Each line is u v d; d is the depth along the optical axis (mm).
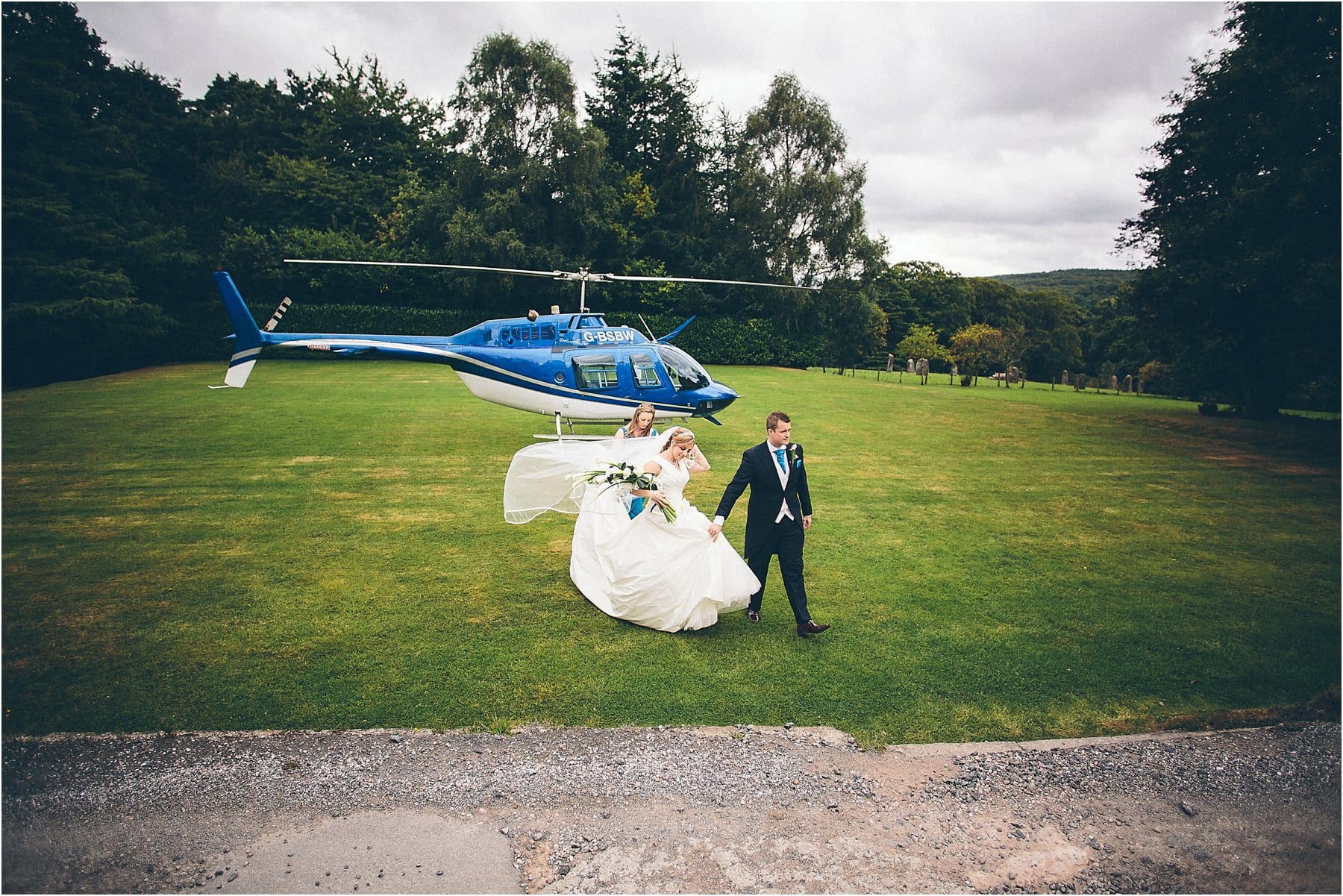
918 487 10117
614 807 3373
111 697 4219
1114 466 11953
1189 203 18625
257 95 40812
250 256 28844
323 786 3451
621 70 42375
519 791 3465
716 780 3586
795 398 20234
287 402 16266
